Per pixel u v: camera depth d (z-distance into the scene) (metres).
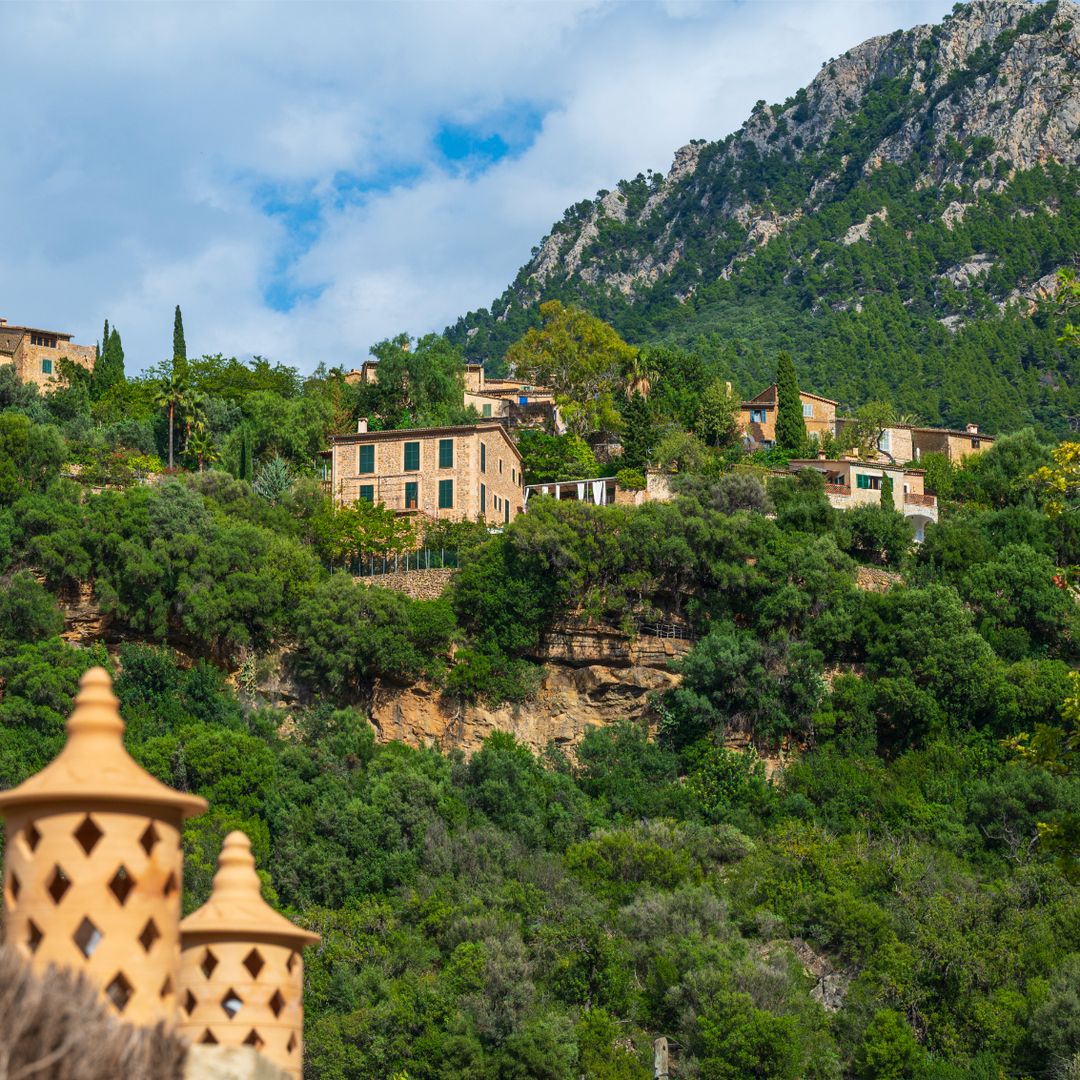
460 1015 68.06
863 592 100.56
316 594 95.75
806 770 93.31
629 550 98.44
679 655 98.06
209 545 95.44
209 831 76.88
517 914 76.31
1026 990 73.94
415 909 76.19
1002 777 91.00
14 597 89.19
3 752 80.12
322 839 80.44
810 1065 69.50
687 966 73.19
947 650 96.38
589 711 96.94
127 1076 14.47
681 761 94.31
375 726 94.31
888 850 84.12
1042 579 105.25
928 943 75.88
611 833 84.38
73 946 15.39
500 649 96.56
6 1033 13.98
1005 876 83.81
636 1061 68.25
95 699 16.33
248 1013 18.08
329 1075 66.25
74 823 15.59
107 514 94.44
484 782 87.44
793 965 75.00
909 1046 70.50
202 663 92.38
